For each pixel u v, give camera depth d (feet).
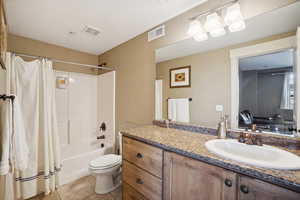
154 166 3.78
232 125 4.18
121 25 6.01
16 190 5.23
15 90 5.24
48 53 7.90
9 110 3.44
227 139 3.82
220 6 4.08
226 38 4.24
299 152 2.98
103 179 5.87
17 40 6.89
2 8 3.74
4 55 4.35
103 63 9.45
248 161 2.37
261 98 3.67
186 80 5.17
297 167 2.14
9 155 3.43
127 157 4.71
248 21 3.80
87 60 9.59
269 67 3.54
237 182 2.37
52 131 6.12
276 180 1.99
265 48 3.59
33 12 5.03
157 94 6.12
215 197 2.64
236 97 4.10
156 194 3.72
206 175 2.77
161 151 3.60
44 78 5.87
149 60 6.37
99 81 9.86
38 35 6.91
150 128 5.57
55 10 4.94
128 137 4.68
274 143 3.40
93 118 9.94
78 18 5.47
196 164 2.92
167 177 3.47
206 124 4.70
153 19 5.58
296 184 1.83
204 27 4.49
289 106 3.30
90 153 7.49
